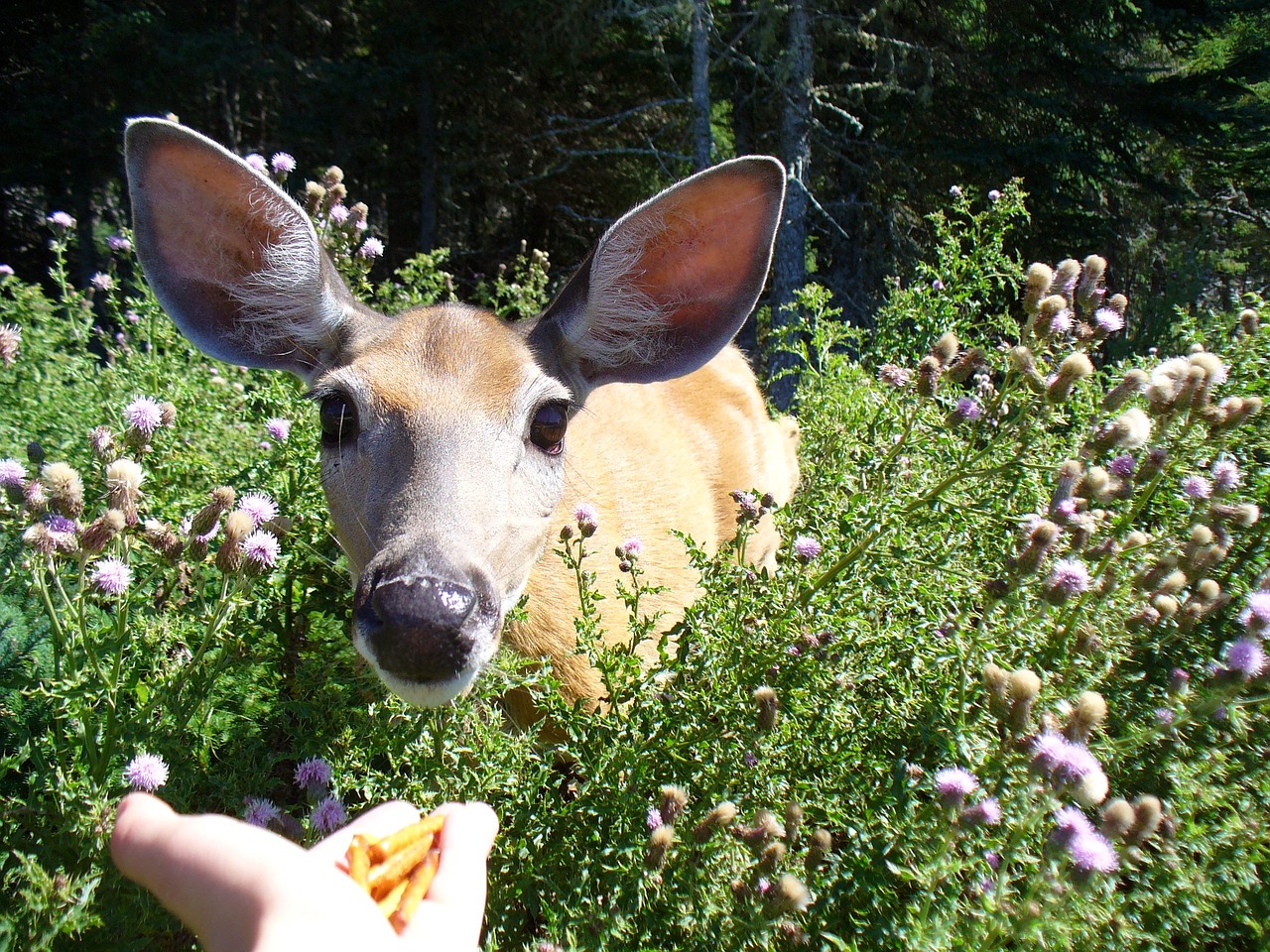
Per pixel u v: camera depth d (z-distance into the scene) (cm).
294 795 59
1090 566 60
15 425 81
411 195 476
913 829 45
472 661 47
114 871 43
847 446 73
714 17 372
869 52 356
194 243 62
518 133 456
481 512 52
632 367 68
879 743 51
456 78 430
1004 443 57
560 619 65
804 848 48
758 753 49
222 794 49
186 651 54
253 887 23
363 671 57
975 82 341
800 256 314
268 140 460
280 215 61
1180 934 47
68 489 49
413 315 62
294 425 71
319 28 470
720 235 64
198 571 53
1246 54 347
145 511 62
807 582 54
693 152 397
